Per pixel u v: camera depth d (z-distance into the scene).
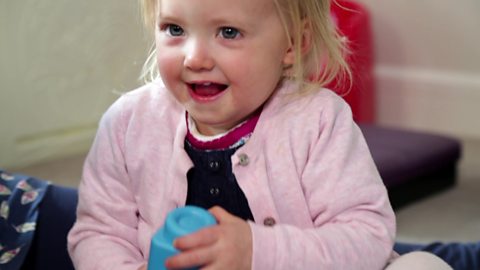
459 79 2.63
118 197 0.88
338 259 0.72
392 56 2.71
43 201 1.10
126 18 2.39
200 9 0.72
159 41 0.76
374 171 0.82
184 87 0.76
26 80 2.22
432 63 2.66
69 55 2.30
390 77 2.71
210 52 0.73
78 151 2.41
